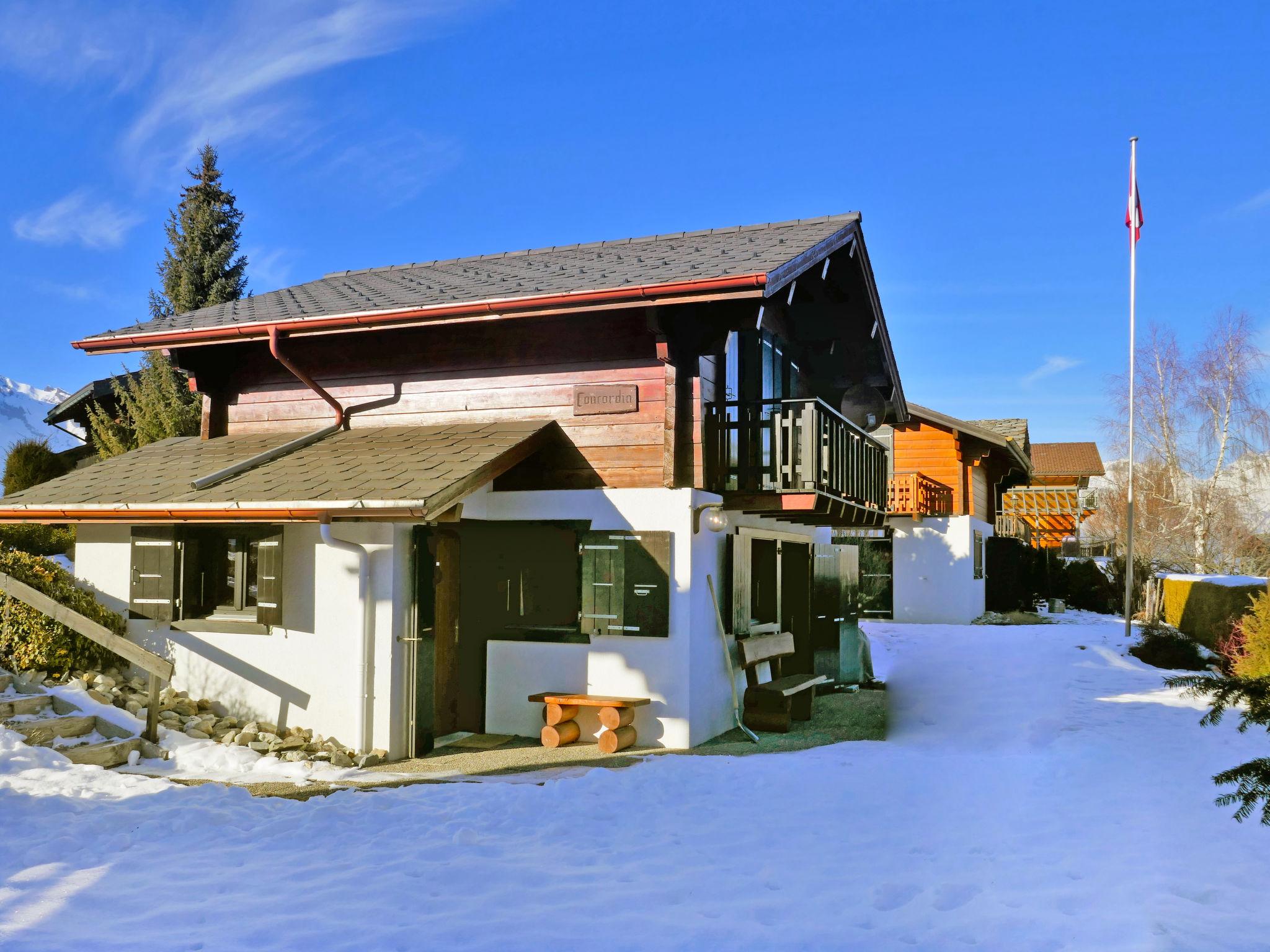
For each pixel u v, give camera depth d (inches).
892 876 185.9
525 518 389.7
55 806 235.6
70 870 191.2
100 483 390.9
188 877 187.0
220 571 390.6
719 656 399.2
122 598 390.6
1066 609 1138.7
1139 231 788.0
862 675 580.1
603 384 388.2
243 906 170.2
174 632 378.0
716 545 399.5
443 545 394.9
